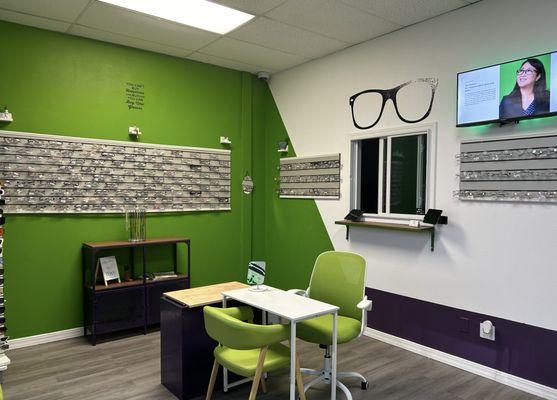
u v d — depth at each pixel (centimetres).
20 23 357
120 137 412
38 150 367
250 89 509
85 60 391
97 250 390
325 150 445
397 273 375
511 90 286
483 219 313
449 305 335
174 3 321
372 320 396
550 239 278
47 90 372
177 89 449
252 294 271
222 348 254
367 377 310
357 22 355
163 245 440
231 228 496
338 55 429
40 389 285
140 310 397
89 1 316
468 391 289
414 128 358
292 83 486
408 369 325
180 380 269
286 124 495
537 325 285
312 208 461
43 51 369
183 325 266
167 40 399
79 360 334
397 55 372
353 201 418
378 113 390
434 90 344
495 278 306
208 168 472
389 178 386
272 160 516
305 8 328
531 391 287
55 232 378
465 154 321
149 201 429
